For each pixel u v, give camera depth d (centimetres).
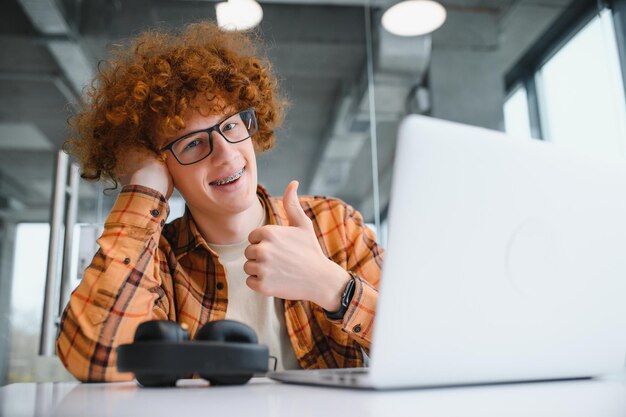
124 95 96
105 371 73
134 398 47
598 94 272
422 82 268
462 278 48
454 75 271
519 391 49
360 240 108
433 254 46
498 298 50
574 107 272
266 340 96
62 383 73
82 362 73
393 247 45
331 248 105
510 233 50
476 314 49
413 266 45
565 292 54
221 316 96
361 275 106
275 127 124
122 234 85
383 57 268
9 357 219
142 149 93
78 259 211
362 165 253
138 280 81
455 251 47
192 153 92
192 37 111
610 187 56
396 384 47
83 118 110
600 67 274
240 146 94
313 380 54
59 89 247
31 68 248
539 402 43
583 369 58
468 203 47
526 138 51
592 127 270
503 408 40
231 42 115
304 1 268
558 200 53
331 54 266
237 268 99
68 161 208
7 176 237
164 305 91
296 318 96
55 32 253
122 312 77
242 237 101
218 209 94
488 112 270
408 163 44
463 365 49
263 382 61
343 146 254
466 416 36
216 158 91
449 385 52
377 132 258
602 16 276
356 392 48
